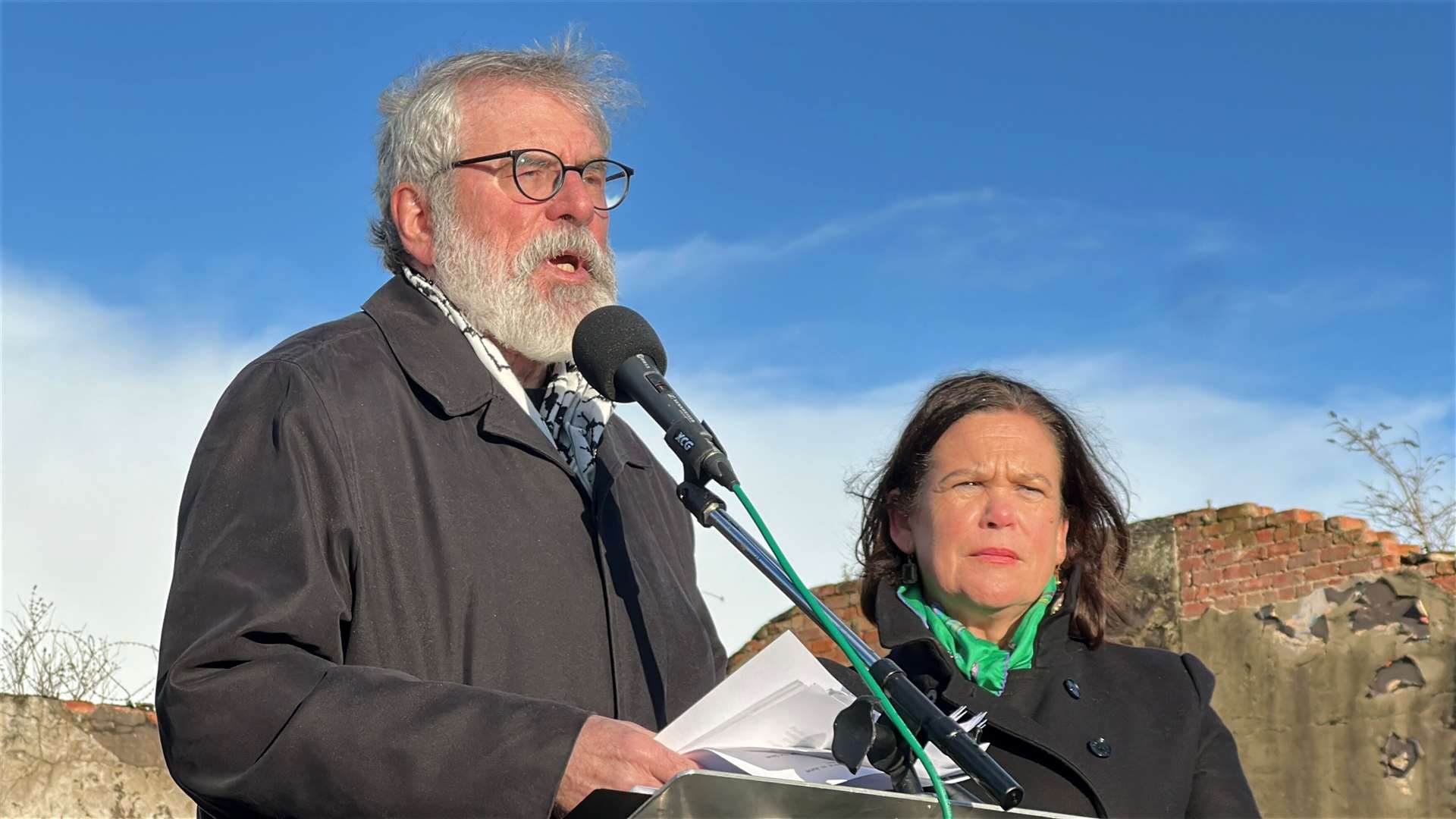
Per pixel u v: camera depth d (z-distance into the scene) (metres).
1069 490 3.31
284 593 2.46
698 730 2.22
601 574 2.95
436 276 3.12
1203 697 3.17
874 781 2.12
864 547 3.37
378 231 3.36
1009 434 3.17
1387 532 10.73
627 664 2.91
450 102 3.18
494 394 2.95
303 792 2.29
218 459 2.62
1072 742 2.99
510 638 2.76
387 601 2.66
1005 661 3.11
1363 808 10.34
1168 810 2.96
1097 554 3.30
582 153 3.19
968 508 3.12
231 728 2.33
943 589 3.12
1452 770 10.04
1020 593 3.09
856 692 3.14
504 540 2.83
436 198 3.12
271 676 2.36
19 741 9.43
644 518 3.22
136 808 9.84
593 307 3.08
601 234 3.21
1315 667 10.76
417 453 2.80
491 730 2.27
